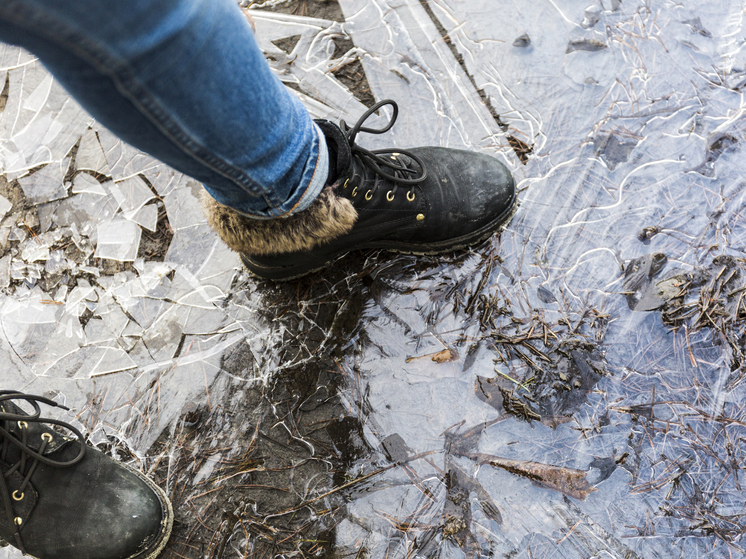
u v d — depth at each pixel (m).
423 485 1.04
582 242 1.20
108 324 1.23
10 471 0.91
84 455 0.99
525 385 1.08
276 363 1.17
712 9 1.39
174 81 0.55
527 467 1.03
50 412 1.16
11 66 1.52
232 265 1.26
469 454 1.05
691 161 1.24
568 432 1.05
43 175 1.39
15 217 1.35
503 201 1.17
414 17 1.46
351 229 1.05
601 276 1.16
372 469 1.06
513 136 1.31
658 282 1.14
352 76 1.43
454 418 1.08
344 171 0.92
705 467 1.00
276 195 0.82
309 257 1.11
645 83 1.33
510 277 1.18
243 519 1.05
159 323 1.22
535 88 1.35
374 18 1.48
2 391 0.92
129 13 0.47
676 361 1.08
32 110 1.46
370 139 1.35
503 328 1.13
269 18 1.51
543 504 1.00
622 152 1.27
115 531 0.96
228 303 1.23
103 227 1.32
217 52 0.59
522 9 1.43
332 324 1.18
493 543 0.99
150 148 0.64
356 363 1.15
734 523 0.97
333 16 1.49
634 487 1.00
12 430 0.92
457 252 1.22
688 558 0.95
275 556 1.02
